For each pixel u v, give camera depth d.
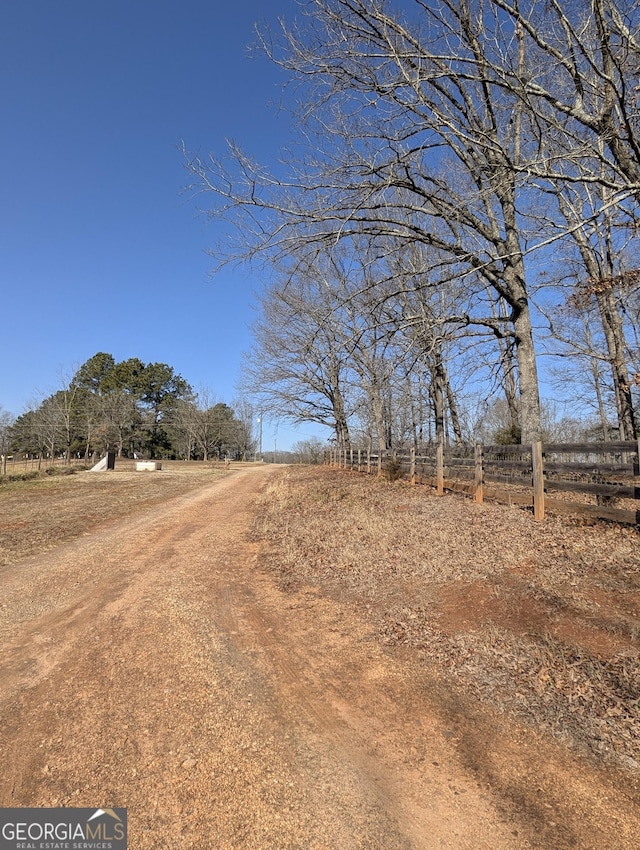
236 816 2.54
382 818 2.53
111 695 3.89
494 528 7.92
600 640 4.23
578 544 6.55
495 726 3.34
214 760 3.01
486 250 10.98
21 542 10.52
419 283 13.47
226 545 10.08
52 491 22.27
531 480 8.62
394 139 9.91
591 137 8.88
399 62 8.27
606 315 14.37
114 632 5.30
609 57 7.63
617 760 2.94
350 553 8.07
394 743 3.17
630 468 6.48
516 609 5.04
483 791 2.72
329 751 3.10
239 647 4.80
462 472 11.51
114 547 10.02
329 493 15.62
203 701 3.75
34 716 3.61
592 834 2.41
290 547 9.20
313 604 6.07
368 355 16.09
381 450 19.53
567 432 29.14
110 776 2.89
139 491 22.41
